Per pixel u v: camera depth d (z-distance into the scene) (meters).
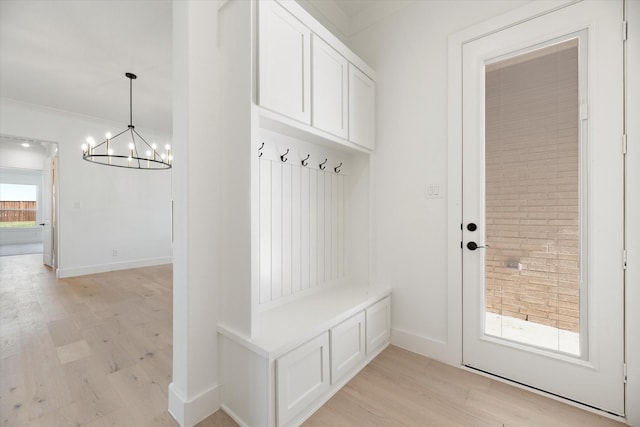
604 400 1.53
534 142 1.75
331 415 1.54
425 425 1.46
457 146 2.00
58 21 2.48
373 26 2.43
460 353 1.99
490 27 1.86
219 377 1.59
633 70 1.45
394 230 2.31
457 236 2.00
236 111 1.49
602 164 1.53
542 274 1.73
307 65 1.72
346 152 2.45
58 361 2.06
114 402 1.63
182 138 1.50
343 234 2.53
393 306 2.32
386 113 2.36
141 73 3.39
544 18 1.69
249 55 1.42
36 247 8.72
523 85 1.79
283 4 1.57
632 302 1.46
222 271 1.58
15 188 10.10
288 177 2.01
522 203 1.79
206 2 1.53
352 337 1.88
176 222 1.55
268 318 1.69
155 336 2.48
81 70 3.32
